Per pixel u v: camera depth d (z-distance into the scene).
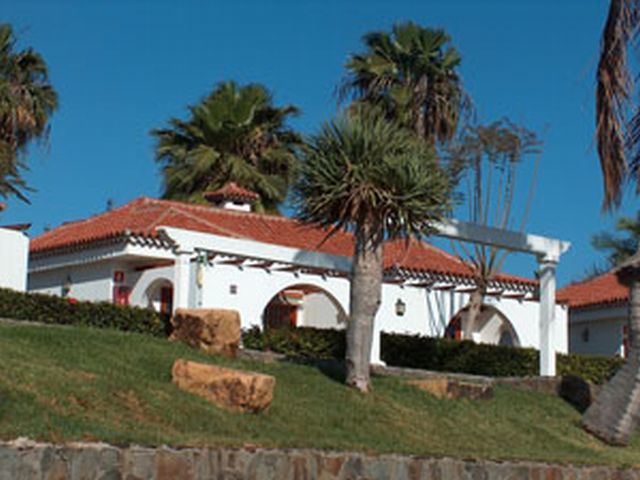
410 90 36.78
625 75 21.56
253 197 38.22
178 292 25.64
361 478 16.23
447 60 37.34
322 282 31.59
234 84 49.72
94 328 22.03
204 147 48.06
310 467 15.70
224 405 18.00
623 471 19.97
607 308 39.62
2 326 19.83
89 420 15.18
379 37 37.59
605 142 21.73
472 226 27.11
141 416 16.30
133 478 13.71
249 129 48.81
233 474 14.79
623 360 32.84
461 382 23.44
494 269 34.34
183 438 15.01
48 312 24.48
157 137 49.44
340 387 21.22
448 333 36.81
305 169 21.77
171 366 19.58
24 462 12.79
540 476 18.64
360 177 21.34
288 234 35.31
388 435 19.06
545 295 28.69
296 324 35.16
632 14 21.56
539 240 28.52
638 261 23.28
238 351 22.77
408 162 21.45
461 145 36.50
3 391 15.16
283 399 19.47
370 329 21.73
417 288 33.22
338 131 21.67
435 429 20.39
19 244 29.08
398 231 21.77
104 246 31.73
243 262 29.83
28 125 36.00
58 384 16.33
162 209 34.94
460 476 17.52
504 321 35.28
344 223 22.09
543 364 28.47
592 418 23.44
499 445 20.50
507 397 24.55
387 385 22.48
